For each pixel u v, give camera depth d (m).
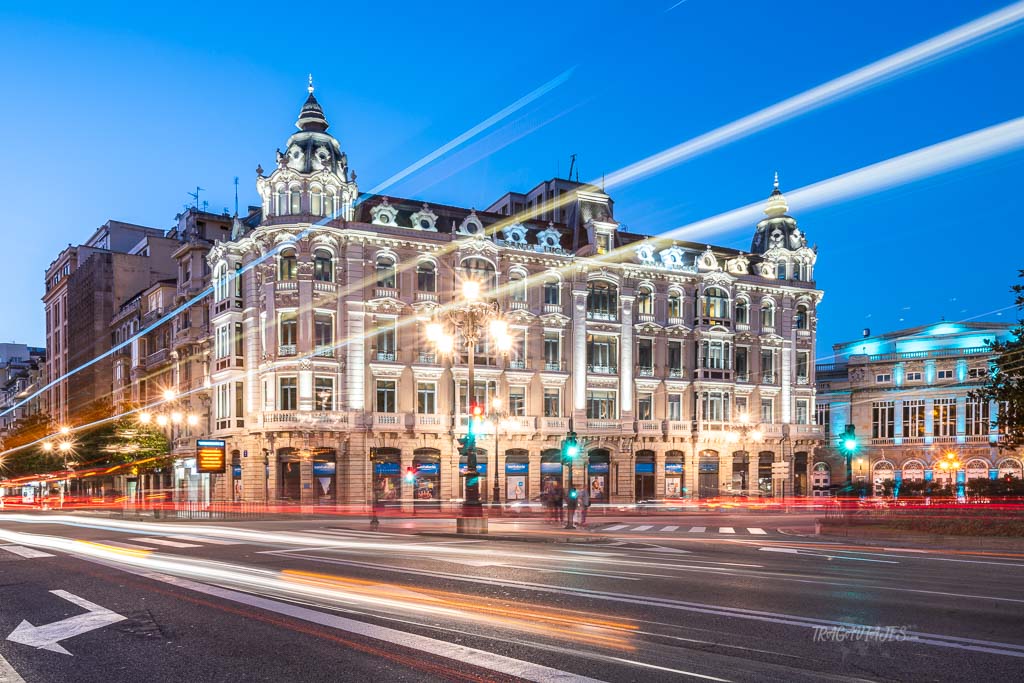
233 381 51.41
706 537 25.64
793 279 67.62
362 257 51.22
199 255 61.84
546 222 60.00
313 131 52.75
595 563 16.45
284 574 14.41
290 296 49.72
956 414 70.38
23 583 13.70
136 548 20.69
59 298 97.62
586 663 7.55
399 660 7.72
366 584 12.93
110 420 63.75
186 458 59.19
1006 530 22.31
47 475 72.56
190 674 7.43
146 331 70.19
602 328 58.62
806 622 9.65
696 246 65.19
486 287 54.66
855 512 28.39
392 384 51.72
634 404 59.41
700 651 8.09
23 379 128.50
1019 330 24.81
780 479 64.31
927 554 19.42
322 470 49.59
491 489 53.62
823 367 81.06
